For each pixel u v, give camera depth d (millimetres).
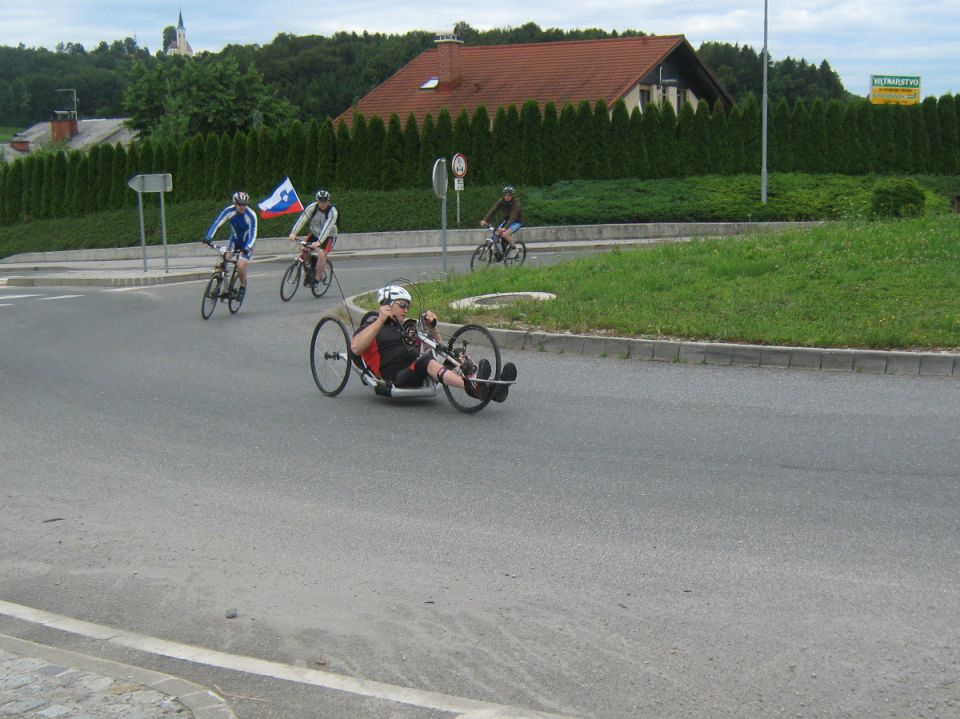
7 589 5754
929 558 5594
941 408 8812
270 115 53219
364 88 91375
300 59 97500
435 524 6488
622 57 44312
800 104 38969
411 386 9773
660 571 5574
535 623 5004
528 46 47062
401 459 8008
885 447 7758
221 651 4898
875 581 5316
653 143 37969
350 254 30234
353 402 10156
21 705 4059
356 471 7738
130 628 5215
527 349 12305
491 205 35594
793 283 13828
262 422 9461
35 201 46094
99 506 7145
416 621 5094
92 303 20406
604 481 7219
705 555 5773
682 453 7832
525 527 6359
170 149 42312
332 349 10492
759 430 8383
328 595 5469
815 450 7762
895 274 13898
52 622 5168
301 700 4273
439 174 18828
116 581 5809
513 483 7266
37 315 18562
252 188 40000
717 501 6695
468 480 7383
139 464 8172
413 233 33719
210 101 51906
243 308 18406
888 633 4727
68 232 42031
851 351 10461
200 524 6691
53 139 85312
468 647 4789
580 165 37594
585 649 4707
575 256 24750
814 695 4219
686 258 16984
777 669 4441
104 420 9766
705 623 4914
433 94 46062
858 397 9320
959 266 14141
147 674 4344
